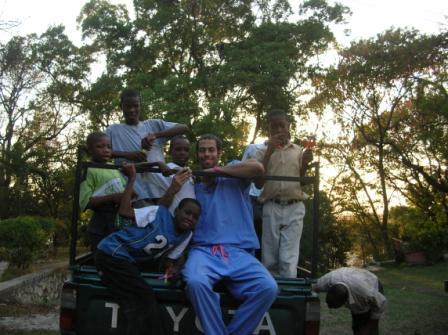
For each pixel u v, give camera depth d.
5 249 15.33
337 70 22.52
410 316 10.51
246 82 19.70
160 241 4.18
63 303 4.15
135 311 4.00
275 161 5.28
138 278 4.06
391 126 25.05
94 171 5.04
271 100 20.27
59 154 32.09
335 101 24.30
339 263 24.20
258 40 21.17
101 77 24.03
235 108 20.45
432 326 9.55
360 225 32.06
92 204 4.89
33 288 12.52
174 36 22.94
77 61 28.33
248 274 4.14
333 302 5.79
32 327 8.29
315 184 4.46
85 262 4.88
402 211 28.83
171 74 22.80
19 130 31.36
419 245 24.81
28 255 15.52
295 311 4.16
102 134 5.11
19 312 9.45
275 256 5.30
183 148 5.52
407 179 26.42
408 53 20.45
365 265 25.95
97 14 23.27
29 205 31.78
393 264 25.61
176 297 4.10
